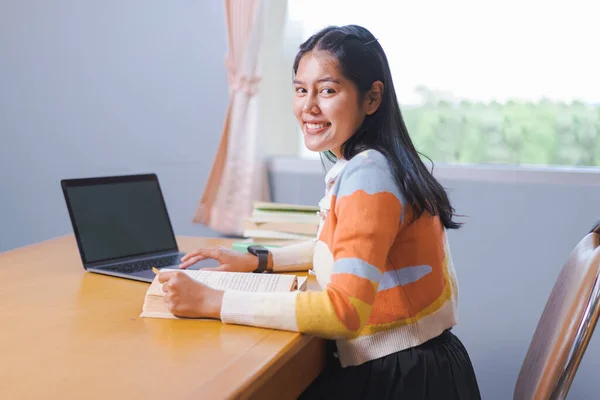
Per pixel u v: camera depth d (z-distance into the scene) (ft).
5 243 9.52
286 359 3.44
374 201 3.75
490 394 7.31
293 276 4.28
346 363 4.13
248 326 3.81
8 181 9.50
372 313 4.08
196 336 3.64
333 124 4.11
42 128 9.23
